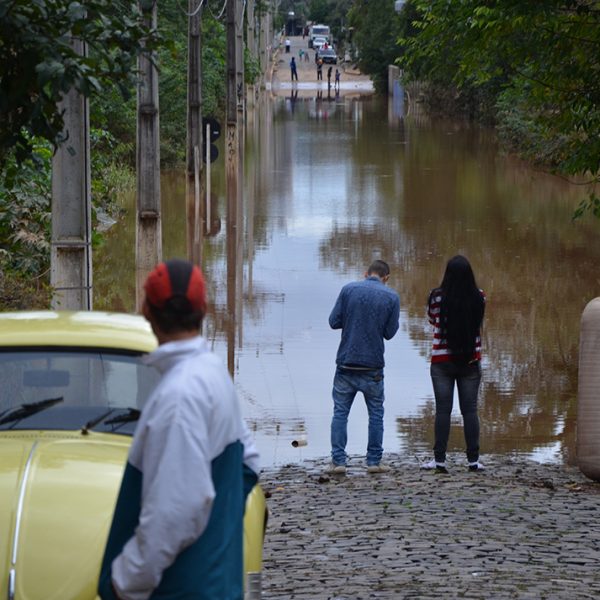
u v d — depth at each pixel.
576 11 40.75
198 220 77.44
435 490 27.45
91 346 16.36
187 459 9.99
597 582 19.06
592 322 27.72
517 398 38.47
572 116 43.06
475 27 41.06
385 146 136.50
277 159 120.88
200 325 10.77
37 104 20.69
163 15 119.75
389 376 41.03
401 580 19.23
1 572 13.17
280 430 34.62
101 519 13.77
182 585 10.15
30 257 37.88
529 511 24.91
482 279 58.91
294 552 21.72
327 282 58.19
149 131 48.94
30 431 15.62
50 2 20.55
